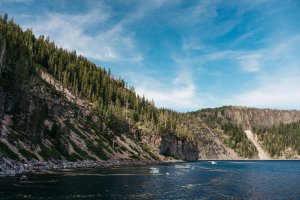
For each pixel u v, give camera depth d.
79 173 88.38
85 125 161.75
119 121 198.38
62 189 58.53
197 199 57.75
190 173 114.94
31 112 121.12
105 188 63.78
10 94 115.06
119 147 172.00
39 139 108.75
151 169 104.94
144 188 67.81
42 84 162.00
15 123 107.00
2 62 131.00
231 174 116.19
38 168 90.56
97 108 191.38
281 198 62.78
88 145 142.12
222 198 60.28
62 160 109.75
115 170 107.62
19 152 92.75
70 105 170.50
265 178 103.81
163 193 62.66
